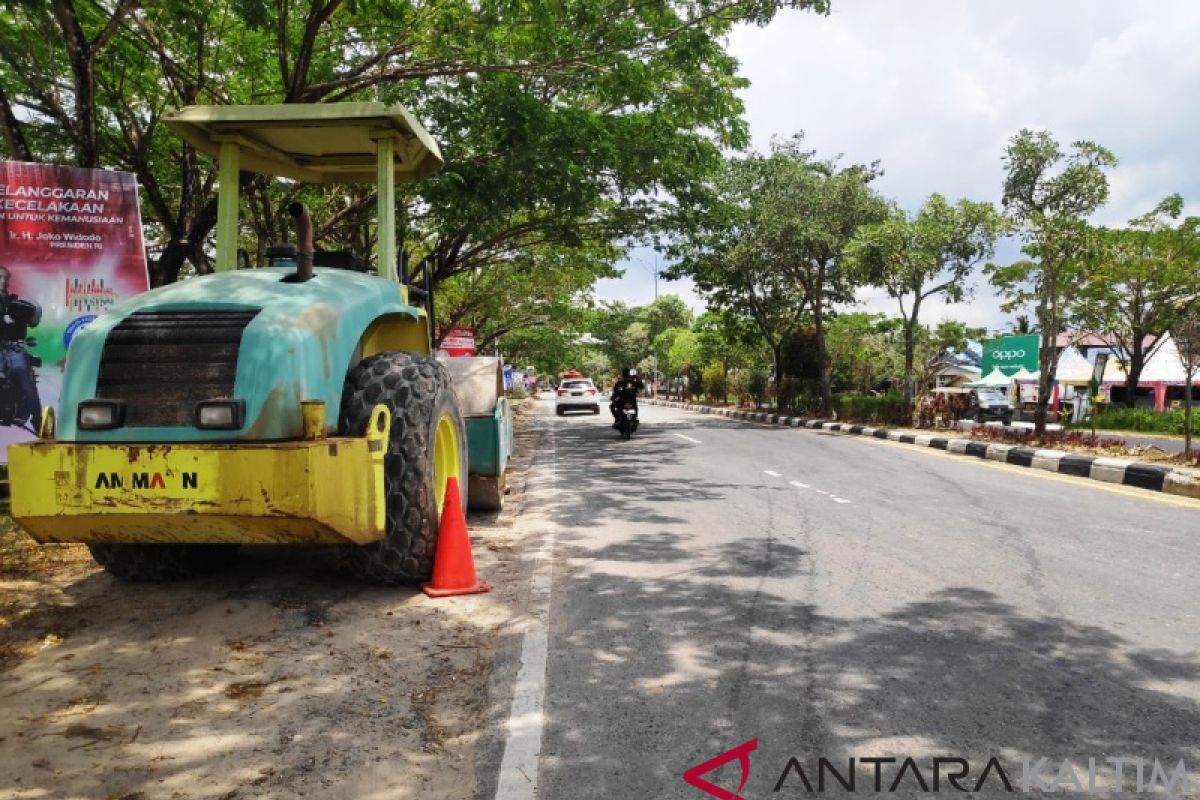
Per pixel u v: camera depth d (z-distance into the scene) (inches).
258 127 230.7
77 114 346.0
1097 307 1153.4
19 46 349.7
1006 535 277.3
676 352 2225.6
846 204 933.2
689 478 433.4
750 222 963.3
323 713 131.7
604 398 2389.3
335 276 205.9
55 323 294.5
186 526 162.6
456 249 742.5
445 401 209.3
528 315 1417.3
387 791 109.3
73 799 105.1
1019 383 1256.2
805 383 1116.5
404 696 139.4
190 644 160.2
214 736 123.2
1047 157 597.3
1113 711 136.3
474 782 112.4
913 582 215.8
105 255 300.4
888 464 508.7
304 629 169.9
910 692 143.6
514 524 294.4
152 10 399.9
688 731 128.9
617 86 463.8
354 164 266.8
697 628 177.9
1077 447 560.4
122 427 163.8
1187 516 318.3
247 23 358.0
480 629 173.2
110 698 135.7
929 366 1806.1
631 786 112.3
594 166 556.7
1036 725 131.2
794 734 128.0
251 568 215.9
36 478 159.9
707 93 509.0
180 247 429.4
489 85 475.8
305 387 169.3
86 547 235.3
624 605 195.0
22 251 291.0
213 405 160.9
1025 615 186.9
